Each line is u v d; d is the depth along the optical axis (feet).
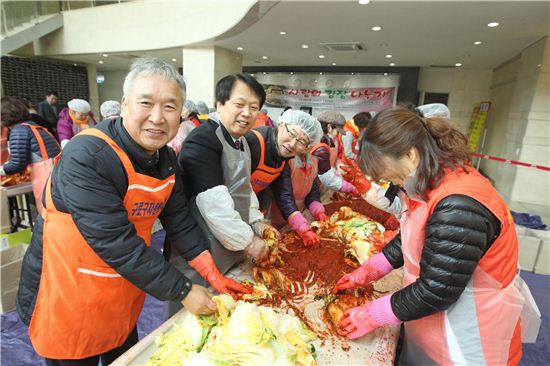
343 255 4.25
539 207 17.78
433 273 2.28
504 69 26.35
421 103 32.94
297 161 5.29
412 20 16.12
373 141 2.44
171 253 3.76
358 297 3.40
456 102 31.78
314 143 4.60
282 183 5.08
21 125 7.95
